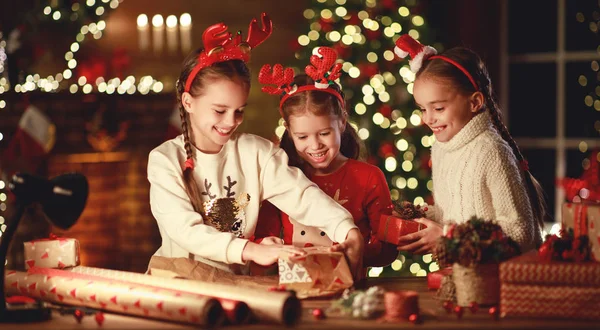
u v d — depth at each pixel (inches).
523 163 80.3
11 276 70.9
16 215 63.4
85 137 161.9
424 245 76.6
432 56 79.1
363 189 86.4
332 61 81.3
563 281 59.4
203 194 78.4
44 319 62.3
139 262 166.9
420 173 155.5
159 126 163.6
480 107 77.6
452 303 64.8
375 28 152.9
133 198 165.6
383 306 64.8
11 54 161.6
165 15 179.5
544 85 181.5
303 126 80.7
